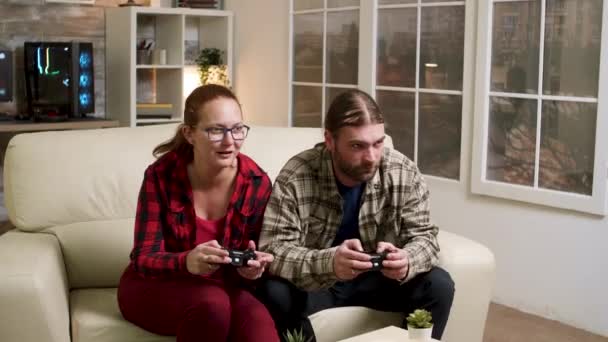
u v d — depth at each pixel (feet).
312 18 15.89
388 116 14.25
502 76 12.26
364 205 7.99
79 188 8.67
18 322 7.13
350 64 14.94
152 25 18.76
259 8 17.48
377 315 8.02
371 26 14.28
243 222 7.79
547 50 11.64
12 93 16.89
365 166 7.58
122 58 17.58
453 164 13.20
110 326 7.47
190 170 7.82
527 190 11.96
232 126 7.51
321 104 15.78
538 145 11.85
